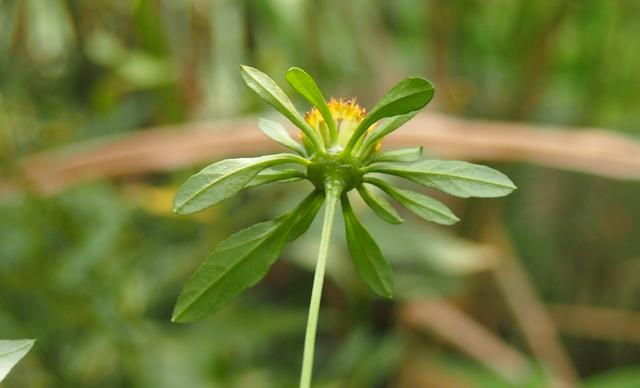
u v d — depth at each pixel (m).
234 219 0.65
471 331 0.70
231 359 0.66
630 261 0.88
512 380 0.66
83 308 0.57
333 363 0.71
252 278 0.25
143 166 0.56
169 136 0.57
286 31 0.71
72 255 0.57
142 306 0.61
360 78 0.79
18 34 0.66
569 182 0.88
